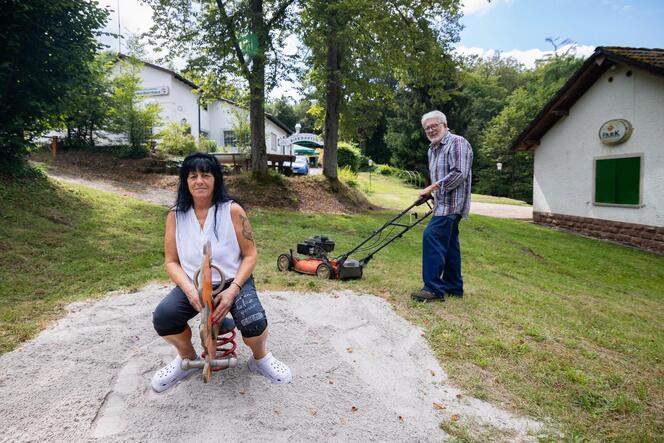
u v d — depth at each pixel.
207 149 20.62
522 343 3.48
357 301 4.24
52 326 3.46
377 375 2.84
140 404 2.39
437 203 4.39
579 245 11.56
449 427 2.32
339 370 2.85
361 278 5.11
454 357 3.18
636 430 2.41
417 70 12.70
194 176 2.36
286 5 11.12
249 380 2.62
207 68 11.40
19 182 7.71
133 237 6.64
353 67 12.16
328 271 4.98
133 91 15.61
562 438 2.30
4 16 7.12
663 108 11.34
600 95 13.01
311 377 2.73
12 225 6.04
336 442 2.13
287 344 3.20
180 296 2.39
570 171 14.21
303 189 12.72
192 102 24.53
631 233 12.30
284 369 2.66
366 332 3.52
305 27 11.14
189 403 2.38
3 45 7.30
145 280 4.77
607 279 8.24
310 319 3.73
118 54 17.23
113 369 2.76
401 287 4.78
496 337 3.56
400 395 2.62
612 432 2.38
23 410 2.29
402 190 22.75
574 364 3.19
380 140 44.00
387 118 36.06
